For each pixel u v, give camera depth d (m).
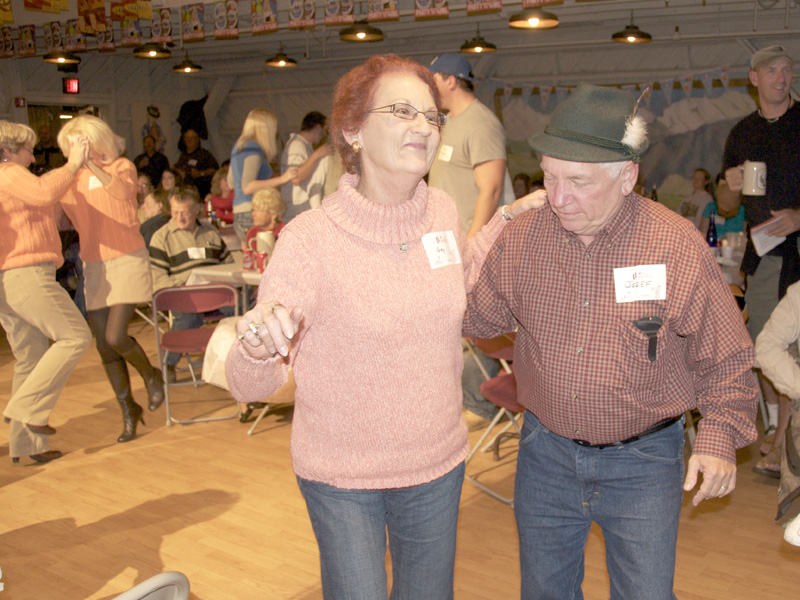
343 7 6.89
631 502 1.67
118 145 4.12
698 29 9.15
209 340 4.49
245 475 3.90
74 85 11.16
